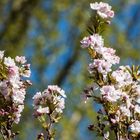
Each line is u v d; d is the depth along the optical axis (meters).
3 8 15.77
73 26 15.49
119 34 15.02
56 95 3.57
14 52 15.07
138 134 3.38
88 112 14.19
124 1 15.89
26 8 15.68
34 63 15.29
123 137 3.39
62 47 15.53
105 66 3.43
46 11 15.67
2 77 3.41
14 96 3.42
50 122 3.54
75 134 14.58
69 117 14.69
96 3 3.73
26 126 13.50
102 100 3.38
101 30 3.73
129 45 15.22
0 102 3.44
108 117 3.41
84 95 3.43
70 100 14.45
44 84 14.90
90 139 14.46
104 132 3.52
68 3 15.45
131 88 3.49
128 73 3.55
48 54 15.45
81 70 15.17
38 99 3.55
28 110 13.53
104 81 3.44
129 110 3.38
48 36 15.51
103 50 3.49
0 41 15.23
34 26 15.67
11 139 3.51
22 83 3.51
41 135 3.52
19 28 15.56
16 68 3.42
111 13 3.71
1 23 15.68
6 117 3.46
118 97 3.33
